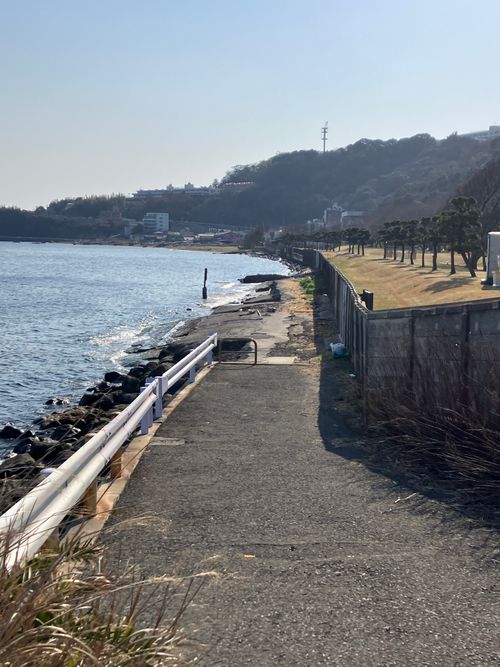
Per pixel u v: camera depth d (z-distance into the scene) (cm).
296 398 1273
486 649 409
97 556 453
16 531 372
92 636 337
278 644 415
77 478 559
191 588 486
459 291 3183
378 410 938
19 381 2408
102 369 2661
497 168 5778
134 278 8762
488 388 782
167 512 655
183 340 2916
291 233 16988
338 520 632
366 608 460
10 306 5131
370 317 1067
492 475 723
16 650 293
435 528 609
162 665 346
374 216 15938
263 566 529
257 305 4088
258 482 755
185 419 1098
